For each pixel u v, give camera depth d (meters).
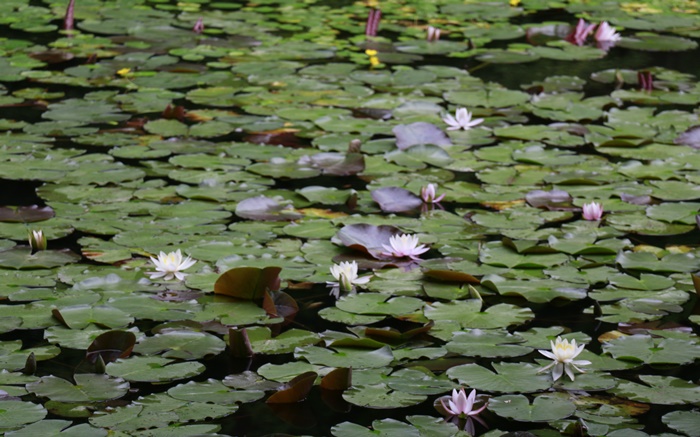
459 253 5.83
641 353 4.61
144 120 8.41
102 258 5.59
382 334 4.76
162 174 7.07
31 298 5.06
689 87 9.84
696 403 4.17
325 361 4.50
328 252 5.80
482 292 5.32
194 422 3.96
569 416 4.04
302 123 8.43
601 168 7.43
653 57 11.21
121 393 4.17
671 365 4.54
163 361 4.47
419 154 7.70
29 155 7.31
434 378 4.38
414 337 4.79
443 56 11.14
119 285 5.25
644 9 13.84
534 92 9.66
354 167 7.29
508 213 6.50
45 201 6.44
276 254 5.73
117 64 10.24
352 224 6.08
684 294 5.30
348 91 9.49
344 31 12.30
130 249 5.72
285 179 7.19
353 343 4.66
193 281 5.34
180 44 11.23
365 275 5.53
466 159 7.64
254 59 10.65
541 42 11.87
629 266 5.64
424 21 12.97
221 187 6.83
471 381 4.32
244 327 4.87
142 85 9.51
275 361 4.56
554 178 7.18
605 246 5.95
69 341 4.62
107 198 6.54
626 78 10.16
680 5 14.20
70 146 7.63
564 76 10.15
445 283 5.43
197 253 5.70
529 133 8.27
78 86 9.41
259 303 5.18
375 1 14.34
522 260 5.70
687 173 7.31
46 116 8.35
